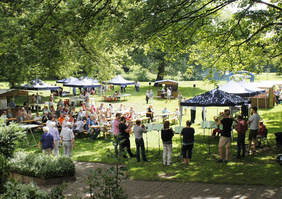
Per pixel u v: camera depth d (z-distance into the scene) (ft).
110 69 67.92
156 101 109.81
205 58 50.03
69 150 40.75
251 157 38.22
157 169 35.63
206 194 26.27
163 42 43.21
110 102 108.47
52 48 42.98
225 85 66.44
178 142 50.57
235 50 48.49
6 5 55.52
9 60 49.19
